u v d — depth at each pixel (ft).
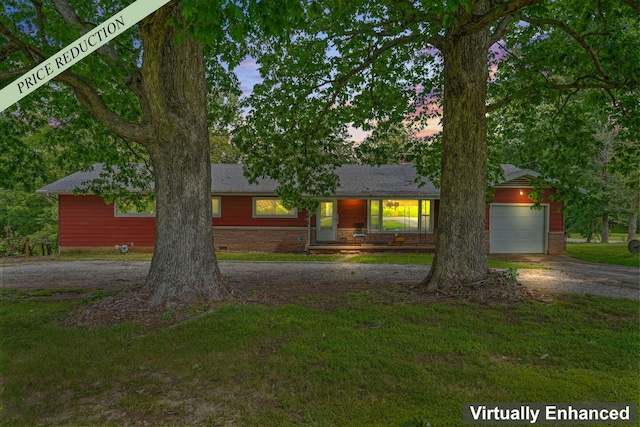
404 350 14.47
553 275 33.12
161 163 20.76
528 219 54.29
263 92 32.91
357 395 11.12
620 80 25.03
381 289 25.44
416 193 52.06
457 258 23.93
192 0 10.60
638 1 18.89
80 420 9.96
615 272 35.60
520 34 30.86
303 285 27.84
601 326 17.56
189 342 15.25
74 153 34.81
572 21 27.40
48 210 63.21
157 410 10.40
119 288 27.63
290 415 10.12
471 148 23.89
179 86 20.58
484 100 24.34
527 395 11.06
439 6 16.35
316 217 57.26
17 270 37.68
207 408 10.50
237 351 14.38
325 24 28.50
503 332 16.53
